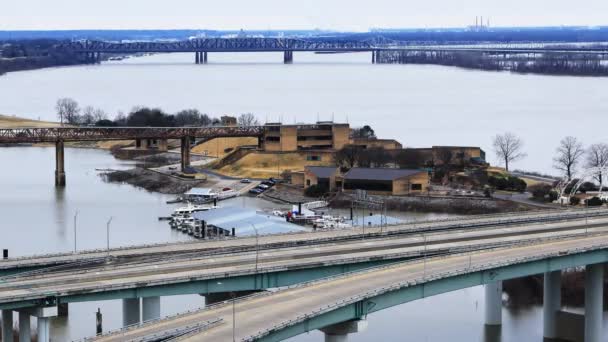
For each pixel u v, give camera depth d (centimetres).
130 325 15338
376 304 16338
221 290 17325
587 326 19538
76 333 18400
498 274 18400
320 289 16325
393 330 19400
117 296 16338
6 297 15400
